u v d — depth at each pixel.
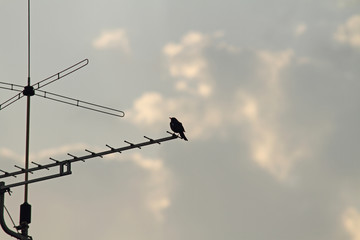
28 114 42.78
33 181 39.84
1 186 39.69
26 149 41.75
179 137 40.94
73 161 40.06
